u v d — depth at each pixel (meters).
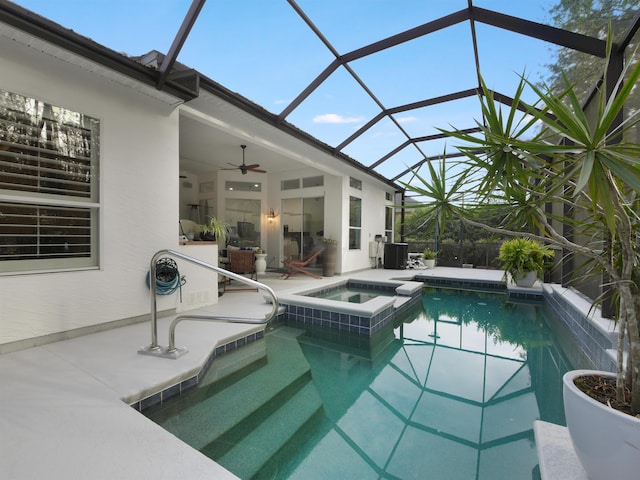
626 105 3.01
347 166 7.77
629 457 1.07
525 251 6.29
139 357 2.53
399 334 4.11
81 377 2.16
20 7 2.21
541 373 2.88
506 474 1.60
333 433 1.96
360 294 6.30
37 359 2.44
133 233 3.40
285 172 9.28
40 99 2.70
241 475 1.61
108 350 2.65
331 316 4.17
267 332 4.04
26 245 2.69
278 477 1.59
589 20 3.18
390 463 1.69
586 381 1.45
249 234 9.45
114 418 1.68
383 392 2.51
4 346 2.54
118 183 3.26
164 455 1.41
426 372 2.92
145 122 3.50
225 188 9.25
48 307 2.77
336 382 2.69
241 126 4.85
